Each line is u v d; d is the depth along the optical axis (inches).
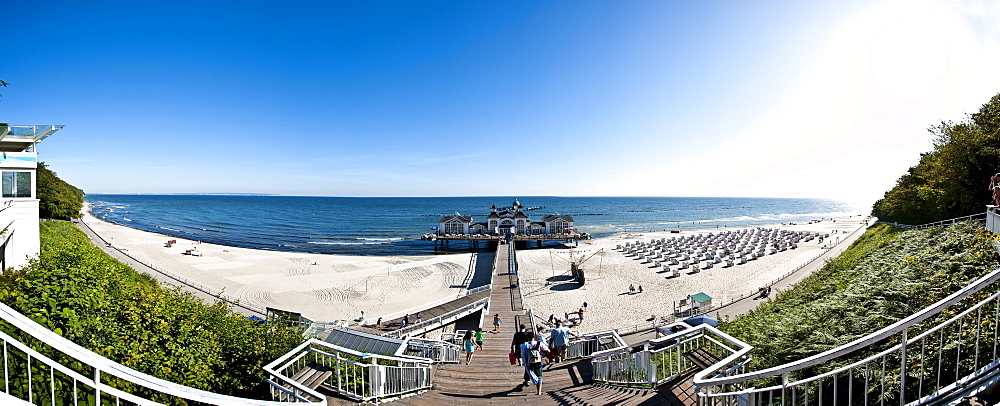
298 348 338.3
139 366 294.7
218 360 364.5
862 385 277.4
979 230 522.6
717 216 6063.0
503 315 960.9
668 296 1352.1
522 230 2842.0
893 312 364.5
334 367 349.7
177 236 3191.4
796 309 593.6
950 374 229.1
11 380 197.5
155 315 378.3
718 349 315.3
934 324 282.8
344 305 1323.8
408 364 384.5
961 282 344.2
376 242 3016.7
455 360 545.3
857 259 786.8
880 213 1716.3
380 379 326.0
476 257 2245.3
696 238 2701.8
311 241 3068.4
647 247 2351.1
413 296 1438.2
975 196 868.6
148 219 4894.2
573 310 1226.0
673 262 1831.9
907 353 273.1
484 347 626.2
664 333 815.7
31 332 142.9
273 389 313.0
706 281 1549.0
